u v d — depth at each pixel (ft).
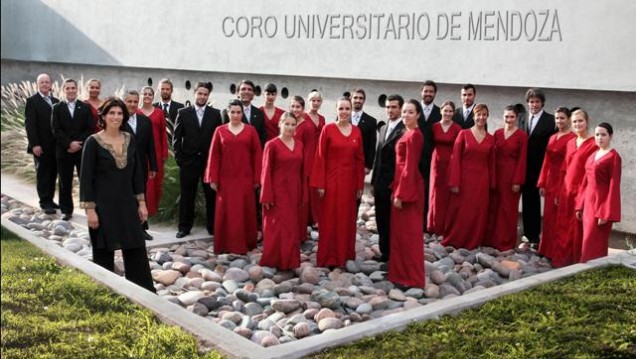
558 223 27.71
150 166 30.76
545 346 16.79
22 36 69.72
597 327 17.92
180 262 26.86
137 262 22.79
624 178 30.45
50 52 65.92
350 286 24.41
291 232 26.30
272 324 20.76
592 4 30.22
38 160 35.81
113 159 21.81
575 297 20.04
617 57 29.66
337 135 26.43
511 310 19.15
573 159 27.09
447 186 31.32
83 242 30.01
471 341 17.08
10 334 17.92
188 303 22.57
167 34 52.80
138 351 16.70
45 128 35.27
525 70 32.48
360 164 26.91
